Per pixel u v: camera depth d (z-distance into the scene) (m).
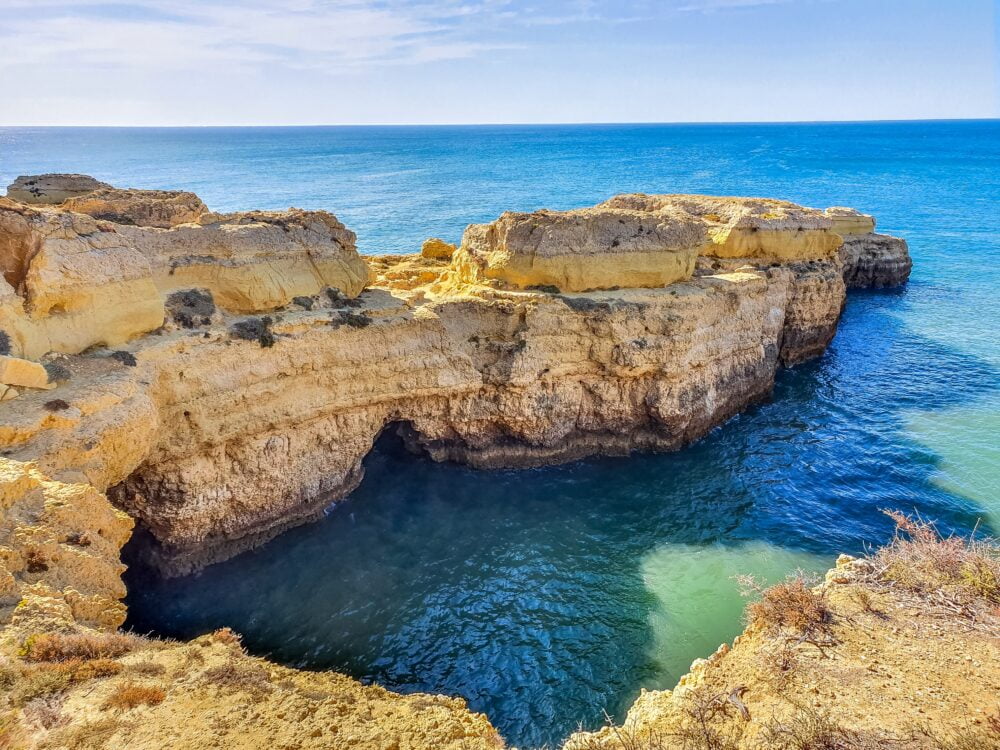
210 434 21.39
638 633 19.95
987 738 11.84
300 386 24.06
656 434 30.97
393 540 24.48
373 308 26.53
